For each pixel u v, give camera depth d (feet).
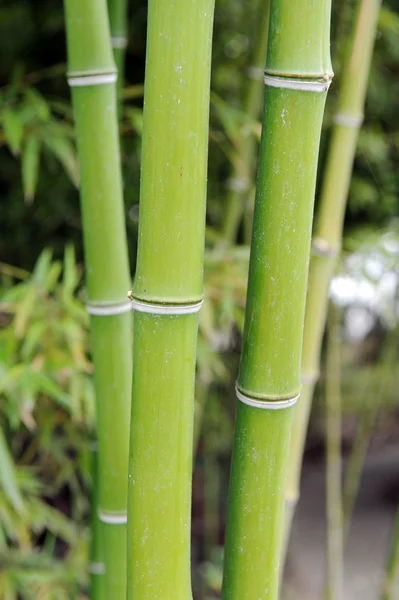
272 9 2.34
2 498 4.43
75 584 5.36
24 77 5.96
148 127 2.33
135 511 2.56
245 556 2.65
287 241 2.44
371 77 6.33
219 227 5.96
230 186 4.93
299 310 2.50
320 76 2.33
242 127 4.79
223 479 8.95
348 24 4.89
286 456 2.62
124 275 3.02
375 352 8.79
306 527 9.37
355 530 9.27
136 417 2.51
